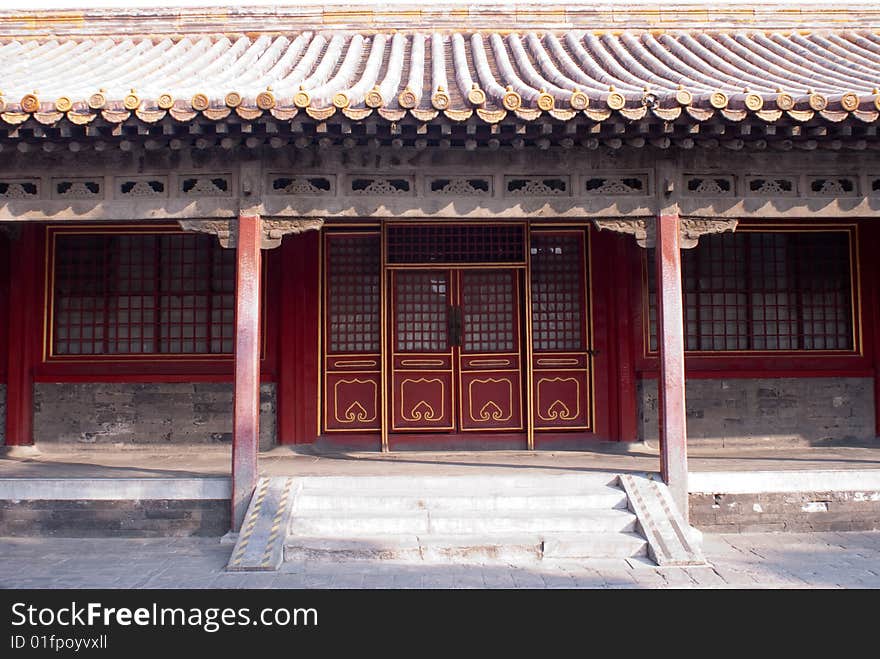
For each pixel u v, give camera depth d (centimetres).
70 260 1030
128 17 1062
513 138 684
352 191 760
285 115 639
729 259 1050
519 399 1038
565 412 1041
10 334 1005
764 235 1055
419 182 760
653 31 1070
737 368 1034
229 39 1068
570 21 1080
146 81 806
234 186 758
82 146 697
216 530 772
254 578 648
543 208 762
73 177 752
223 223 760
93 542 755
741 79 823
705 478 787
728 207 766
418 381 1038
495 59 957
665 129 662
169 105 635
